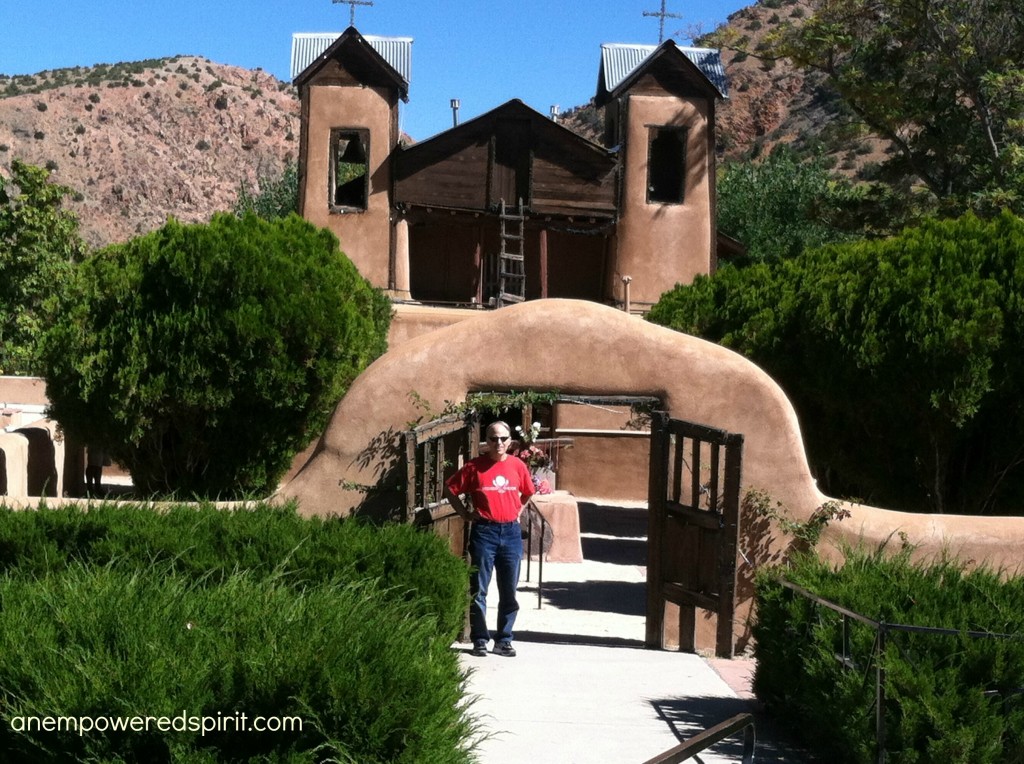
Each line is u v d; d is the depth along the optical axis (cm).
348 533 873
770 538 1014
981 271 1233
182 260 1194
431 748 457
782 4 10581
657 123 2650
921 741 604
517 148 2623
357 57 2584
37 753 434
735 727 480
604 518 2070
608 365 1014
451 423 1001
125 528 851
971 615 665
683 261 2648
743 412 1016
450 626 852
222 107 13000
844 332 1259
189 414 1223
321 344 1220
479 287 2694
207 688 448
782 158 4225
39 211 2905
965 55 2547
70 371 1211
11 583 551
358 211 2586
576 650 999
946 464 1263
